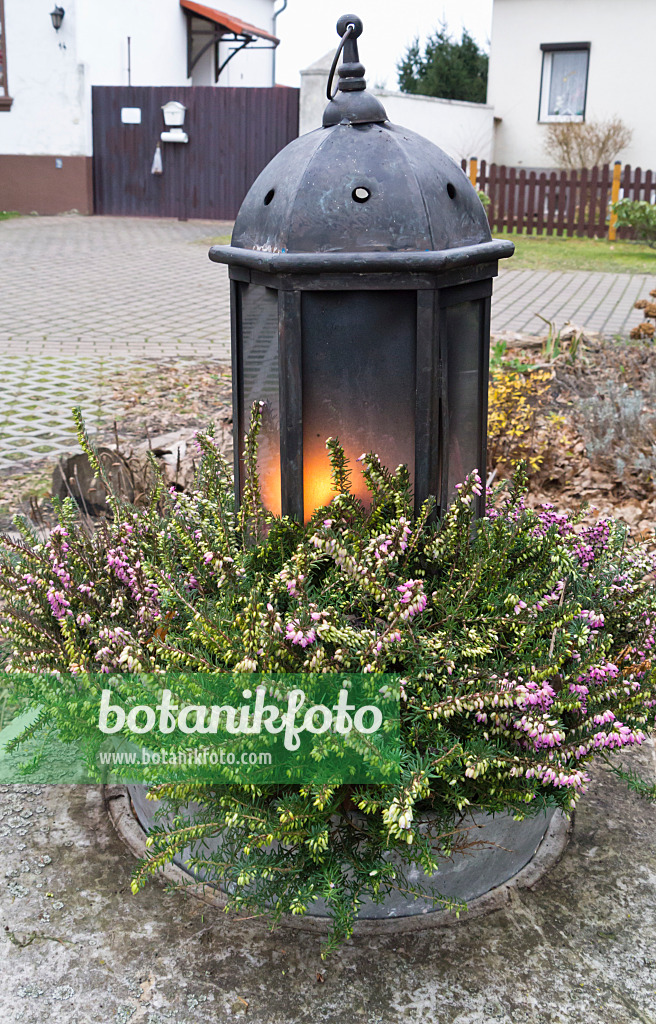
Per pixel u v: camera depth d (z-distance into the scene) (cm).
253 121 1823
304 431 241
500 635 235
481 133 2053
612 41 1972
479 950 222
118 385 730
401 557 242
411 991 210
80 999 207
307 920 227
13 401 679
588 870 248
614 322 977
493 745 212
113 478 421
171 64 2000
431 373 231
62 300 1088
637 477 521
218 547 249
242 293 255
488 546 238
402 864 216
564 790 223
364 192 225
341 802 215
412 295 228
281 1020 203
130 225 1777
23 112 1833
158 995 208
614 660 247
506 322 977
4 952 218
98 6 1803
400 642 210
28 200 1880
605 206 1816
